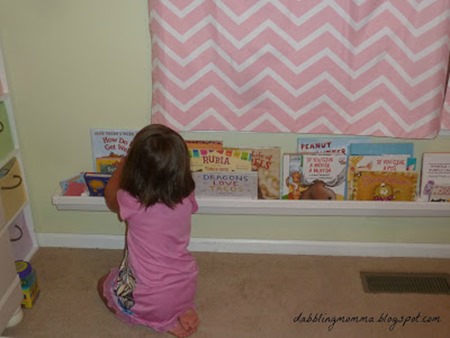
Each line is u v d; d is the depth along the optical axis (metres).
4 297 1.70
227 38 1.72
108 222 2.23
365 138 1.94
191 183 1.71
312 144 1.96
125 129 2.01
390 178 1.98
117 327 1.84
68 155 2.09
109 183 1.88
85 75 1.92
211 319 1.87
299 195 2.04
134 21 1.81
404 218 2.12
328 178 2.01
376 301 1.94
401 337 1.78
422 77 1.73
